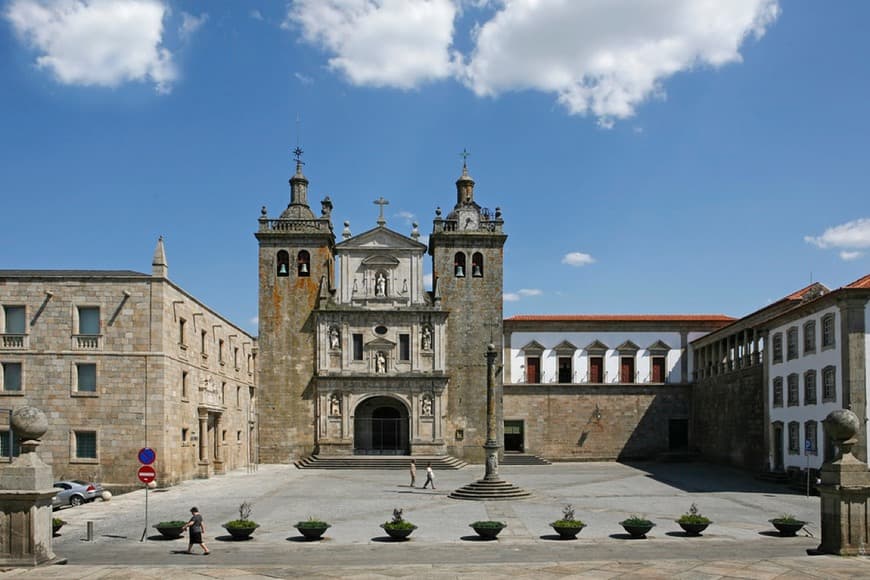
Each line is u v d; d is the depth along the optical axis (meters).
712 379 79.12
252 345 82.69
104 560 28.72
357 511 43.28
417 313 78.81
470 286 79.88
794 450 58.91
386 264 79.69
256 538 34.16
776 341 62.84
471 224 80.62
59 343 53.44
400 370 78.25
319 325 78.06
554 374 86.12
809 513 42.66
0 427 52.66
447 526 37.69
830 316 52.97
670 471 71.12
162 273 53.94
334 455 76.50
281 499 48.62
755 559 27.36
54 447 52.94
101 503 46.38
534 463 80.00
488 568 26.44
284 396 77.81
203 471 63.00
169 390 54.66
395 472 70.25
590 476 66.12
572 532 33.75
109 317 53.72
